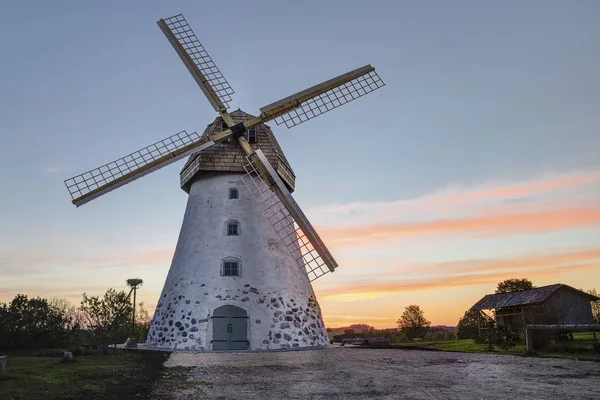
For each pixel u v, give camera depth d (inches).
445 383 485.4
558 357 717.3
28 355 775.1
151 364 666.2
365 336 1403.8
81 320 1031.0
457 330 1656.0
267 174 1015.0
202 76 1129.4
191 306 983.0
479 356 764.0
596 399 399.2
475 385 471.5
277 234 1075.3
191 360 728.3
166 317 1011.3
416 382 493.4
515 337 1056.2
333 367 629.3
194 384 488.7
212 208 1068.5
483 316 1429.6
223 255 1020.5
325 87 1119.6
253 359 744.3
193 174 1090.1
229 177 1087.0
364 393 433.1
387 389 452.8
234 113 1136.8
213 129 1111.0
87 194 942.4
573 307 1245.1
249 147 1062.4
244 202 1073.5
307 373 570.3
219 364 671.8
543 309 1162.0
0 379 485.7
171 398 414.3
